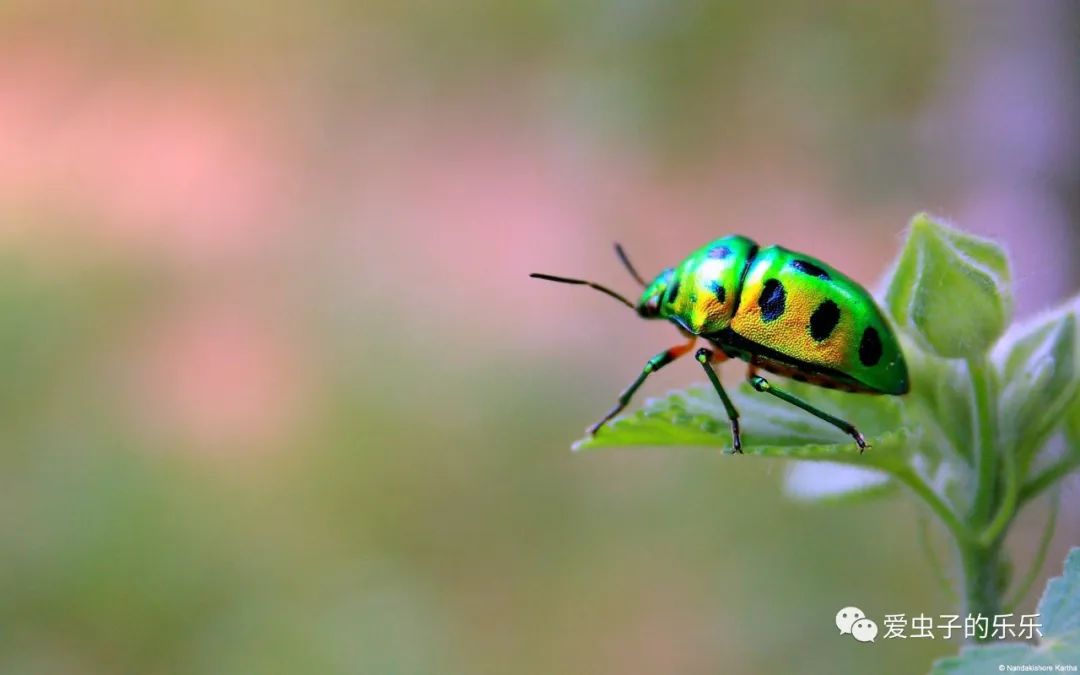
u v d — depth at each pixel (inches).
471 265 13.7
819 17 12.2
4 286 13.4
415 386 12.4
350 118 15.4
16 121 15.9
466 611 10.3
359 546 11.0
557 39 13.4
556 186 13.9
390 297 13.4
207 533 11.1
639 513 10.8
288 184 15.0
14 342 12.9
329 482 11.7
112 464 11.7
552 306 13.2
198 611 10.6
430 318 12.9
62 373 13.0
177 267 14.3
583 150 13.3
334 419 12.1
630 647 9.7
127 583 10.7
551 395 12.1
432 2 14.9
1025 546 7.4
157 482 11.6
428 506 11.3
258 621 10.3
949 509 6.2
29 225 14.5
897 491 6.5
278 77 15.9
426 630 10.1
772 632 9.4
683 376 12.1
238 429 12.3
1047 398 6.1
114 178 15.1
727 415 6.4
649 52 12.7
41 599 10.6
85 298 13.7
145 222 14.7
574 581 10.5
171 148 15.7
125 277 14.1
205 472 11.8
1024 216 8.1
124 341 13.3
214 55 16.1
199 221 14.9
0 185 15.2
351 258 14.0
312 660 10.0
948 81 11.4
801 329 6.2
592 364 12.5
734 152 12.7
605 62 12.9
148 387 12.9
